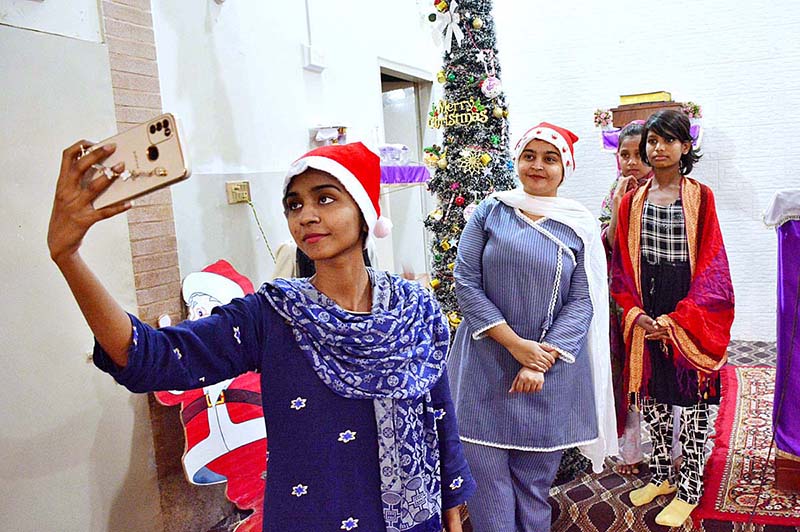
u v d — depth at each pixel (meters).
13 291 1.92
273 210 3.21
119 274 2.27
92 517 2.15
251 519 2.42
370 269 1.23
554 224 2.16
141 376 0.95
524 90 5.14
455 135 2.89
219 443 2.41
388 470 1.12
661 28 4.76
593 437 2.23
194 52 2.73
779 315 2.57
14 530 1.92
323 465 1.09
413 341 1.17
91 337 2.15
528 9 5.04
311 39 3.56
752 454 2.91
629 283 2.50
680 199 2.40
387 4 4.54
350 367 1.10
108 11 2.23
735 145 4.69
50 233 0.86
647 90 4.86
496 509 2.18
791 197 2.47
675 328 2.35
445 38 2.86
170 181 0.81
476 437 2.20
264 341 1.10
